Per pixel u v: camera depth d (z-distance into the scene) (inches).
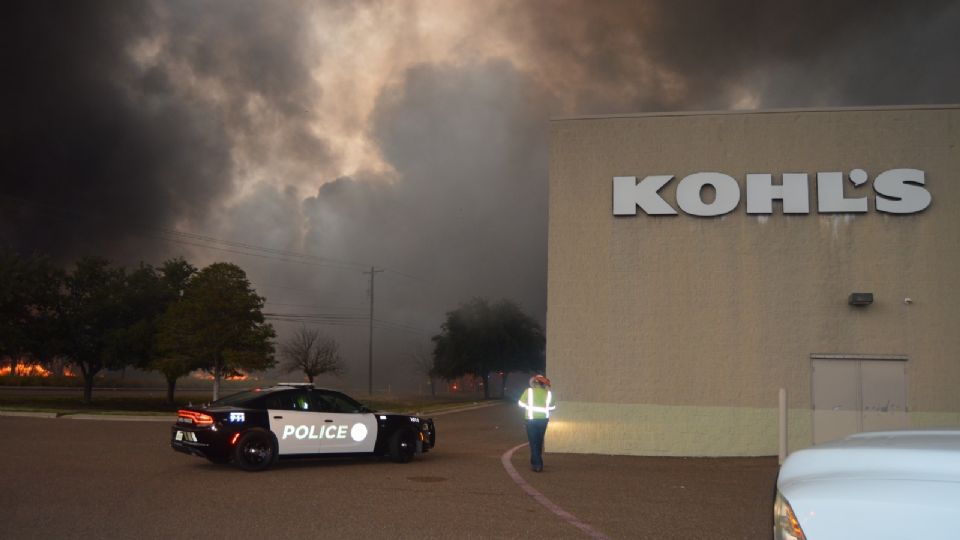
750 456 672.4
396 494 449.4
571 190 722.2
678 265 701.3
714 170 705.0
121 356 1868.8
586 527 365.1
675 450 681.0
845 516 119.3
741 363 684.7
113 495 421.4
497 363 2970.0
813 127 697.6
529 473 559.2
